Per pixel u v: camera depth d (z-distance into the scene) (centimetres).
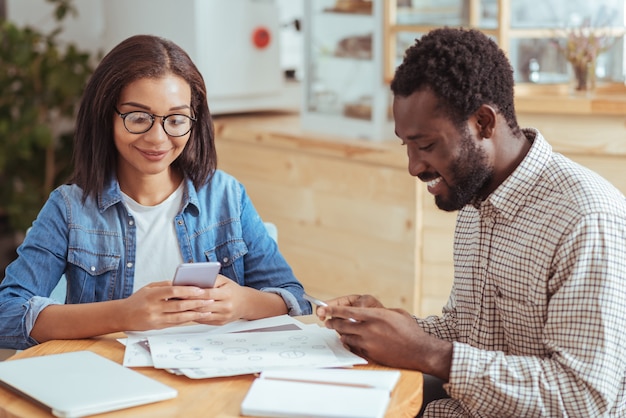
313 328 176
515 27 310
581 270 154
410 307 331
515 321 168
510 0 308
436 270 326
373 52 341
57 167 458
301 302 200
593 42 309
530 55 314
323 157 352
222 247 203
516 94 313
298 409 137
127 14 406
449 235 321
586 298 153
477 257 175
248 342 167
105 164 193
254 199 385
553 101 303
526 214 165
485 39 162
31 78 436
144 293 169
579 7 314
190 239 200
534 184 165
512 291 167
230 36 390
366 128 349
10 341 179
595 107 298
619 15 313
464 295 180
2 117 436
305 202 364
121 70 182
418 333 160
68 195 194
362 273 348
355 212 345
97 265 193
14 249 477
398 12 335
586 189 159
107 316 169
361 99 351
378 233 338
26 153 429
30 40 429
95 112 187
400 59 339
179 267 165
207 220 203
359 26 346
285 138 363
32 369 153
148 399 142
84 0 476
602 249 154
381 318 160
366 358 163
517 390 155
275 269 206
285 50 476
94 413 138
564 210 159
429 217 322
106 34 420
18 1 467
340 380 149
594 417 154
